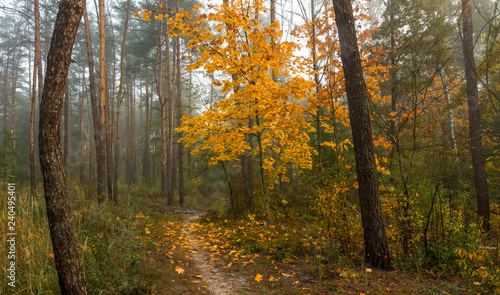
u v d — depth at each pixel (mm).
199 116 6848
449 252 4184
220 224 8586
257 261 5000
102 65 11758
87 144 36312
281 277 4070
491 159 8656
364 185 4496
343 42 4676
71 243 2615
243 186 9828
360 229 4836
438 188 4746
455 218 4574
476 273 3891
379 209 4453
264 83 6562
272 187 8914
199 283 3980
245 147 7312
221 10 6555
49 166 2527
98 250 3738
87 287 3188
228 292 3637
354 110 4590
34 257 3600
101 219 5285
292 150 8203
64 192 2609
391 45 12812
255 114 6879
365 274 3898
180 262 4801
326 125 7453
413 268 4414
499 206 8430
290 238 5449
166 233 7234
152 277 3766
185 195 20984
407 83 11633
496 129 9812
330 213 4887
